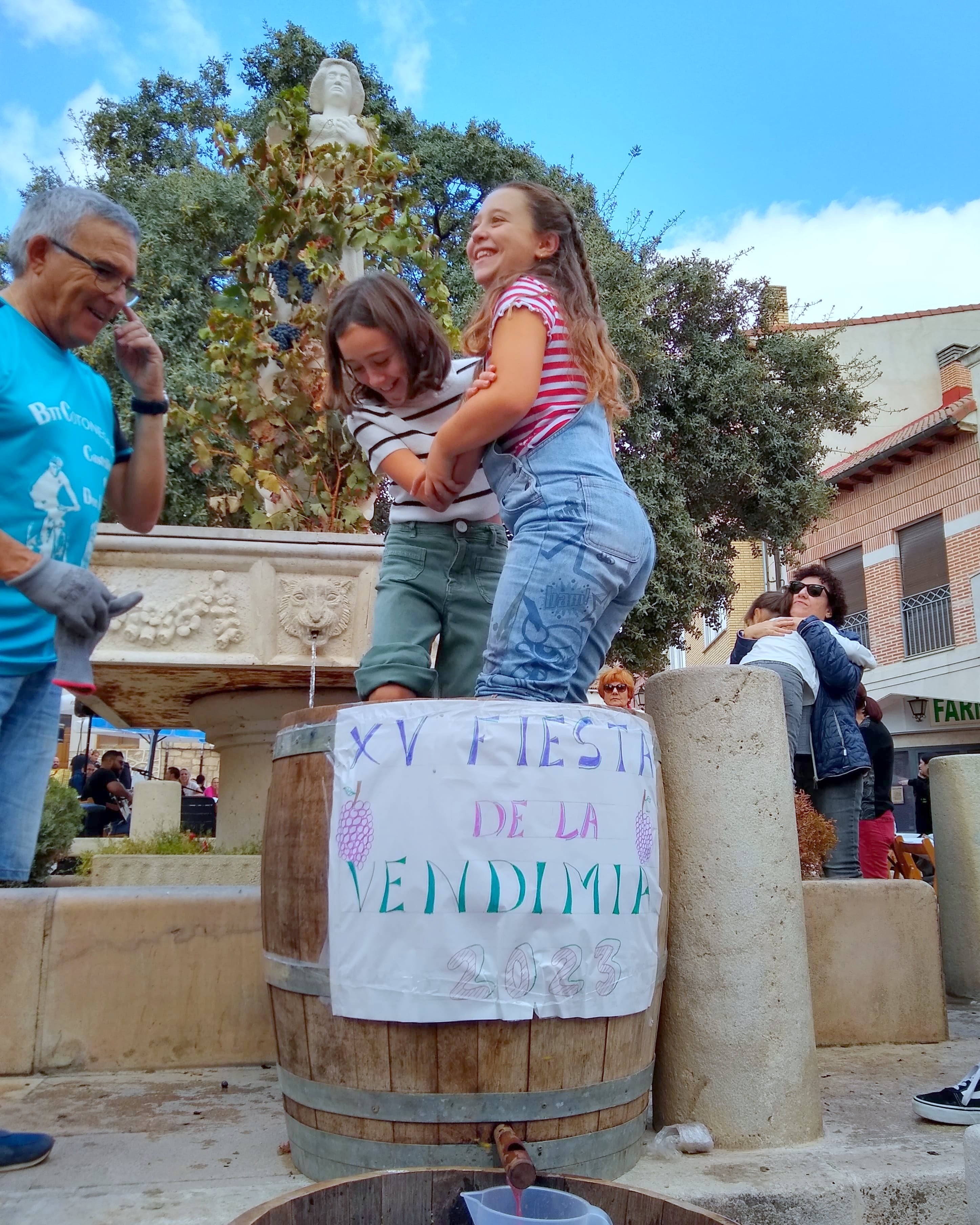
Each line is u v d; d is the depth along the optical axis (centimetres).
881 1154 202
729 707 225
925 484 1641
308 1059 180
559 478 195
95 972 265
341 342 213
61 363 207
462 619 228
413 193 509
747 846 219
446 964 167
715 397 1276
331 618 404
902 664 1667
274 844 191
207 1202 170
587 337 205
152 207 1294
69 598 179
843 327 1469
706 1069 210
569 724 179
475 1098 168
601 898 177
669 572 1183
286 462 478
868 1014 314
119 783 1133
